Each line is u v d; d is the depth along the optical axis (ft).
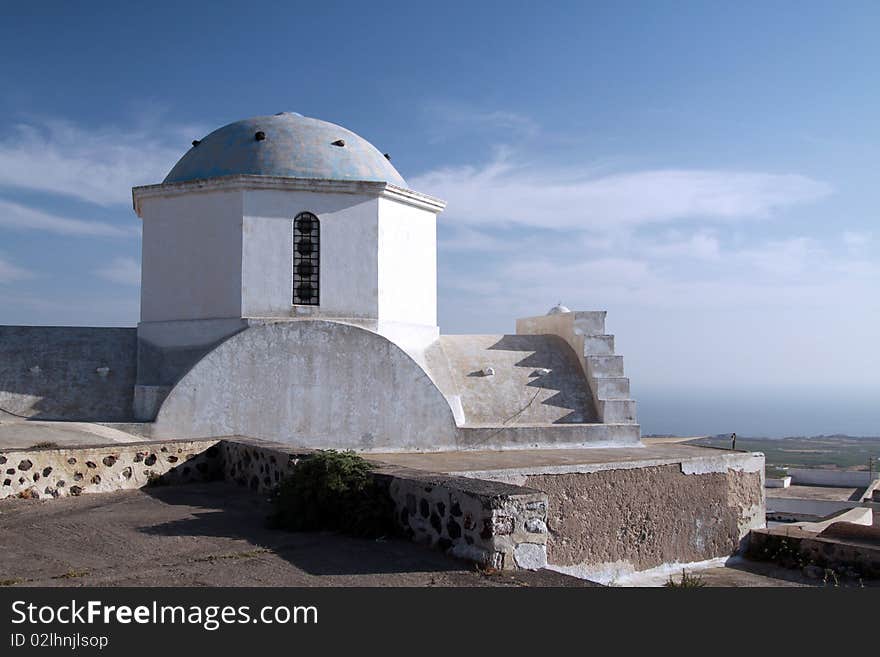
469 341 67.26
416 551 24.14
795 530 54.03
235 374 50.01
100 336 57.52
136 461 38.09
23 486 34.68
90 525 29.35
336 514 27.53
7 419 48.96
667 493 50.29
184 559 24.12
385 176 60.13
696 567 50.67
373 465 28.76
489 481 25.05
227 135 59.82
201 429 49.08
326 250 56.03
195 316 55.72
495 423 58.75
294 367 51.19
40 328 57.41
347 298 56.29
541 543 22.63
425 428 53.78
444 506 24.08
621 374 62.69
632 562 48.01
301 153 57.77
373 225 57.11
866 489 130.72
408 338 60.03
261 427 50.16
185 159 61.16
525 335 69.67
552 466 45.78
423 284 62.08
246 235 54.49
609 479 47.67
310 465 28.73
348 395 52.13
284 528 28.30
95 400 52.42
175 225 56.90
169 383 53.57
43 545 26.27
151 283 57.67
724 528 52.95
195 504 33.53
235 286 54.39
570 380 64.13
